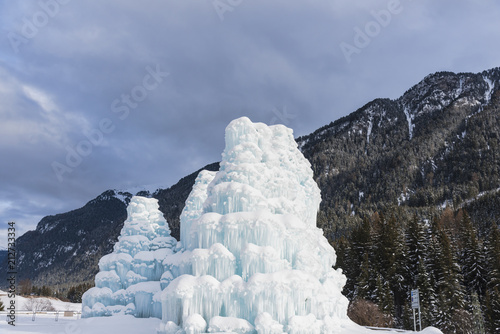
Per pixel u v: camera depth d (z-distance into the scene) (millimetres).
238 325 22891
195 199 37938
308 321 23438
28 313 56781
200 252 25500
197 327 23031
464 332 50875
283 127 36281
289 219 27031
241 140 31094
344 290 66438
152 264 40688
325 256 32094
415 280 61531
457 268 61500
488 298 55312
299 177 35719
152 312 36906
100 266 42312
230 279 24453
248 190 27281
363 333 29141
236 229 26125
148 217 45281
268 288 23469
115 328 32375
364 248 70312
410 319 53156
